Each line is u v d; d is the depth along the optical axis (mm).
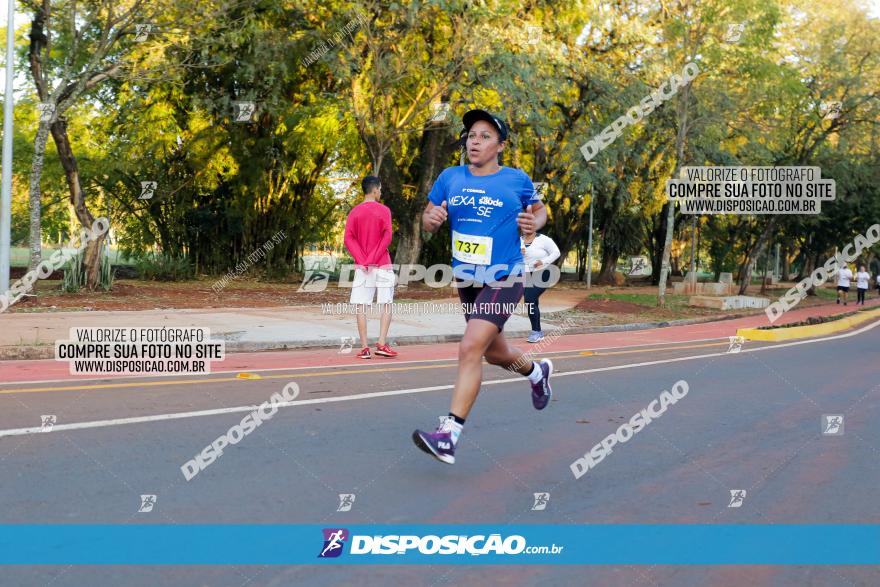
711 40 20516
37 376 7273
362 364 8703
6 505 3514
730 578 2988
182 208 26266
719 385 7816
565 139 26203
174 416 5461
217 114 23594
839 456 4926
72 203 17656
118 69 16672
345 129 24297
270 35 21188
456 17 19969
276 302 17109
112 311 13258
